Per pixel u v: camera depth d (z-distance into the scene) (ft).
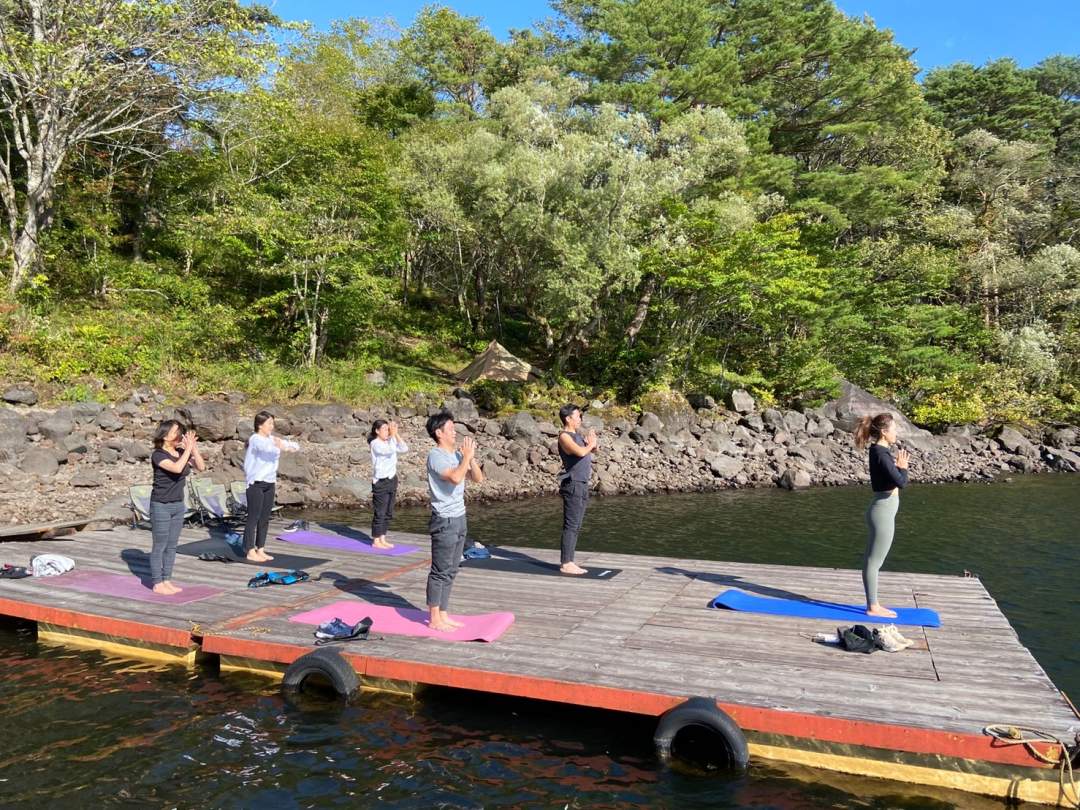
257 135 76.18
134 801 14.07
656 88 85.87
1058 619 28.71
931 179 120.67
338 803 14.14
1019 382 100.27
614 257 72.74
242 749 16.14
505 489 55.88
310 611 21.93
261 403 62.13
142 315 66.54
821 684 16.35
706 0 95.96
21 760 15.53
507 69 124.47
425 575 26.48
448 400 70.23
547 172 74.43
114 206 77.82
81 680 19.67
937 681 16.39
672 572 26.78
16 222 65.51
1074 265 110.32
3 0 57.31
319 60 91.71
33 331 56.39
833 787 14.67
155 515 23.52
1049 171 135.85
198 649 20.59
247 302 79.36
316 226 72.18
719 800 14.34
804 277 85.20
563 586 24.82
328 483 52.37
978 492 63.21
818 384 85.66
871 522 20.49
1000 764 13.82
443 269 112.78
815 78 108.99
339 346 79.82
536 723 17.66
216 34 61.00
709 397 82.02
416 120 110.32
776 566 27.66
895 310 99.71
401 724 17.43
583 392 81.87
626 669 17.30
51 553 29.04
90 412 51.96
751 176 91.91
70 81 56.54
